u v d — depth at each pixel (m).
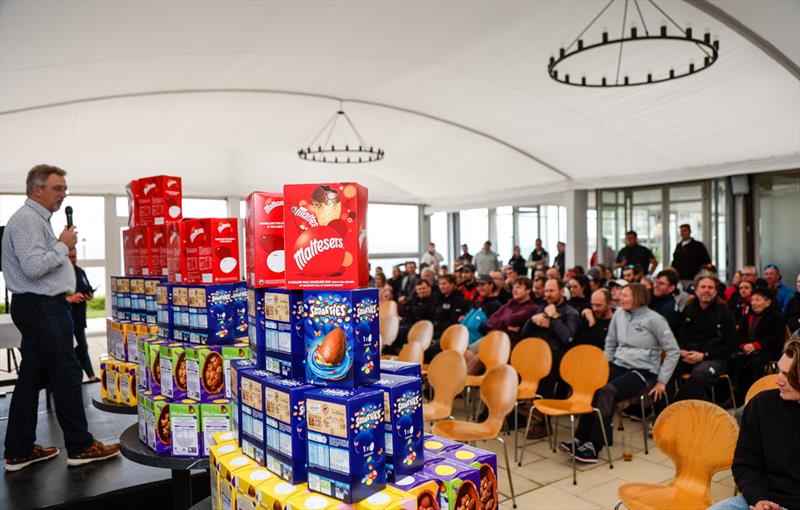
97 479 2.67
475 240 14.03
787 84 5.50
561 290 4.62
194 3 4.39
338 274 1.53
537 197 10.86
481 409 4.98
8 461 2.78
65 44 4.80
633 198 9.63
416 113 8.35
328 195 1.55
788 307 4.86
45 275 2.72
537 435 4.34
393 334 5.84
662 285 4.99
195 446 2.07
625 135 7.59
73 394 2.81
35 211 2.67
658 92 6.23
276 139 9.66
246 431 1.73
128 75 5.93
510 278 7.39
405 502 1.39
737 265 8.16
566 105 7.07
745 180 7.92
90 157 10.16
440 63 6.16
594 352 3.84
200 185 11.45
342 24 5.05
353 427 1.39
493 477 1.70
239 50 5.52
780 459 1.95
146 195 2.79
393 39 5.45
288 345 1.60
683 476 2.41
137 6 4.30
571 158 9.00
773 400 2.02
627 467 3.68
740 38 4.92
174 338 2.34
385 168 12.05
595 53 5.49
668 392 4.68
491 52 5.80
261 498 1.49
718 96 6.04
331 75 6.57
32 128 7.29
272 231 1.75
